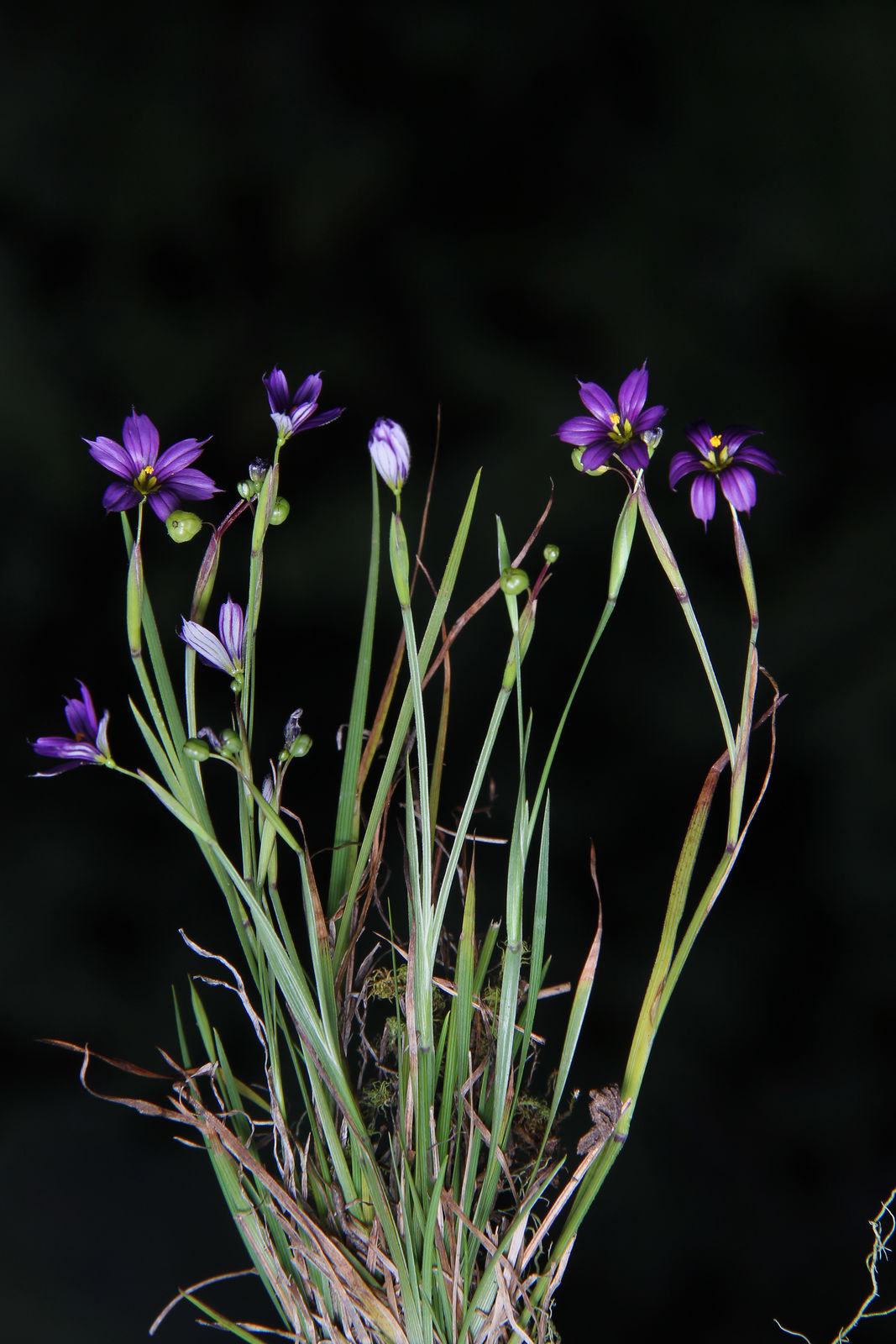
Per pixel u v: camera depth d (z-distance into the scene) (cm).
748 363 113
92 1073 97
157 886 102
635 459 57
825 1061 96
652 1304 88
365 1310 60
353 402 111
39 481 108
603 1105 60
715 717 104
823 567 107
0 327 110
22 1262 88
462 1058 60
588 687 104
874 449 110
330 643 104
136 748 105
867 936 99
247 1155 60
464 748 102
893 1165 92
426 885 59
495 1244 61
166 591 106
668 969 60
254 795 58
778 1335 86
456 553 60
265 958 61
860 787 102
